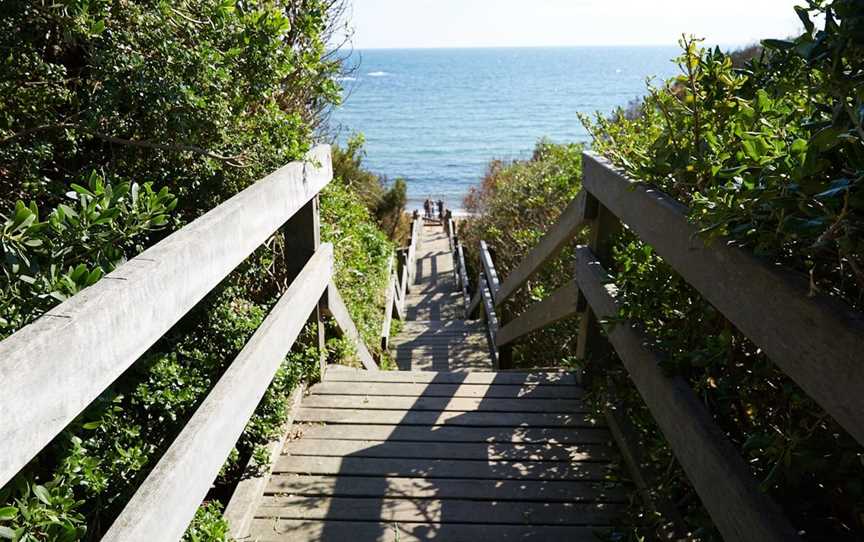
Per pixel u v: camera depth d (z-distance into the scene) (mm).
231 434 1736
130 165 2539
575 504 2367
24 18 1978
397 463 2605
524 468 2578
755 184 1230
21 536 1119
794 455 1222
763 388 1662
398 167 44906
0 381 831
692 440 1581
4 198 2146
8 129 2104
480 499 2393
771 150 1265
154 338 1295
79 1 1904
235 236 1817
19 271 1338
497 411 3027
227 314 2588
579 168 7980
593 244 2918
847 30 968
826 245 1126
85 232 1463
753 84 1707
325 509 2330
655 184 2002
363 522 2268
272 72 2531
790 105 1524
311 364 3158
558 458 2648
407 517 2293
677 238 1689
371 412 3004
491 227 10430
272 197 2215
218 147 2588
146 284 1252
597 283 2631
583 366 3084
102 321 1084
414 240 13992
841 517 1396
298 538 2182
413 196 36125
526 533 2219
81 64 2475
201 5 2311
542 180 8969
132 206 1580
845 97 1028
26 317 1296
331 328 3594
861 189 951
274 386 2662
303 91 3705
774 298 1171
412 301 11484
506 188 10719
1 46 1943
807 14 1122
